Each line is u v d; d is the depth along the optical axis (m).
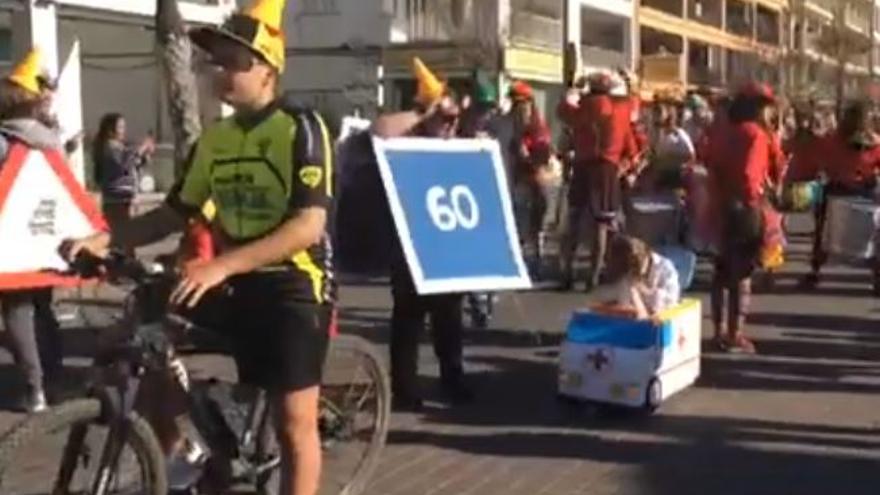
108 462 4.39
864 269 15.06
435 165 7.27
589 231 12.92
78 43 23.61
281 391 4.66
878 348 9.99
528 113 14.12
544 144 14.11
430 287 7.07
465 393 8.01
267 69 4.46
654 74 55.66
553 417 7.66
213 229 4.78
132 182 13.38
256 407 5.05
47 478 4.41
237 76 4.43
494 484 6.31
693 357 8.41
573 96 14.32
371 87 36.56
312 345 4.66
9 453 4.21
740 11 73.62
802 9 73.38
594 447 7.00
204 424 4.93
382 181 7.07
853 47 71.19
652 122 19.25
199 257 4.76
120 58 25.83
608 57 51.47
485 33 37.91
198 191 4.77
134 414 4.44
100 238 4.71
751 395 8.28
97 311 9.85
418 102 7.52
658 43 62.62
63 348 9.14
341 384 5.85
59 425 4.31
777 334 10.54
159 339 4.52
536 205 13.88
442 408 7.82
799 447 7.04
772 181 9.79
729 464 6.68
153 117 25.64
